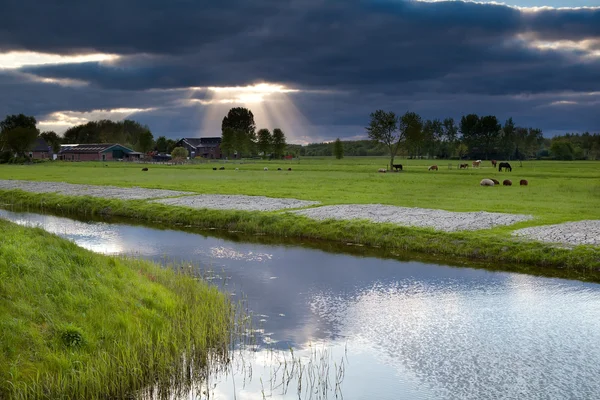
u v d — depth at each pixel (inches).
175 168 4793.3
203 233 1481.3
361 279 954.7
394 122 4276.6
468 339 661.3
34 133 7204.7
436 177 3289.9
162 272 877.2
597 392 522.9
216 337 633.6
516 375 561.9
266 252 1204.5
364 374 564.1
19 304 595.8
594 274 989.2
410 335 674.2
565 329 695.1
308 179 3112.7
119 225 1633.9
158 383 533.6
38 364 519.8
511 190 2315.5
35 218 1784.0
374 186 2568.9
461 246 1177.4
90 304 639.1
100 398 504.1
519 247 1122.0
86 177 3393.2
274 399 510.3
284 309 772.0
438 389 532.7
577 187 2436.0
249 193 2198.6
